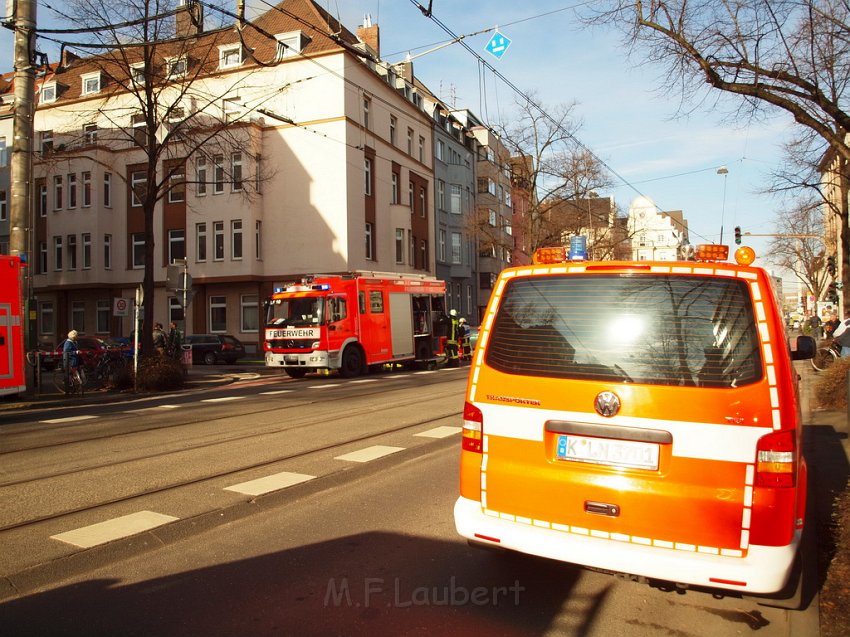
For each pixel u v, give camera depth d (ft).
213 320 110.11
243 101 104.53
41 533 16.43
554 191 114.93
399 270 118.62
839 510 16.96
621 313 11.44
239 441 28.86
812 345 14.43
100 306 117.08
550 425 11.48
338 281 64.75
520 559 14.51
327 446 27.32
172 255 111.24
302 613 11.91
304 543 15.67
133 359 60.08
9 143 119.24
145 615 11.88
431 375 67.31
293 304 64.34
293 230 104.47
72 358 53.16
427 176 133.28
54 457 26.20
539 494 11.44
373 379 62.59
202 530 16.75
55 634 11.18
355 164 105.19
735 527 10.04
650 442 10.68
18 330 43.14
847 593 12.44
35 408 46.29
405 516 17.67
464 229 141.18
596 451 11.07
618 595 12.68
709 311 10.89
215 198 106.42
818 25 27.43
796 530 10.20
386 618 11.71
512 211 174.19
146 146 63.72
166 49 70.59
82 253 114.42
